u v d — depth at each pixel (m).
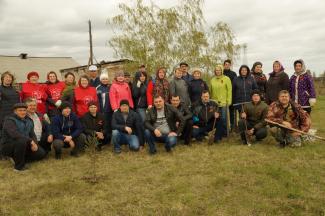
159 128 8.19
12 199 5.51
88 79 8.92
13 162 7.57
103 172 6.70
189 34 18.36
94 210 5.00
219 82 9.30
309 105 8.70
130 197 5.41
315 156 7.20
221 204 5.04
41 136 7.91
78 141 8.02
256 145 8.33
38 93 8.65
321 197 5.12
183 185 5.80
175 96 8.39
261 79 9.88
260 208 4.85
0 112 7.98
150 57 18.08
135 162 7.34
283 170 6.28
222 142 8.91
